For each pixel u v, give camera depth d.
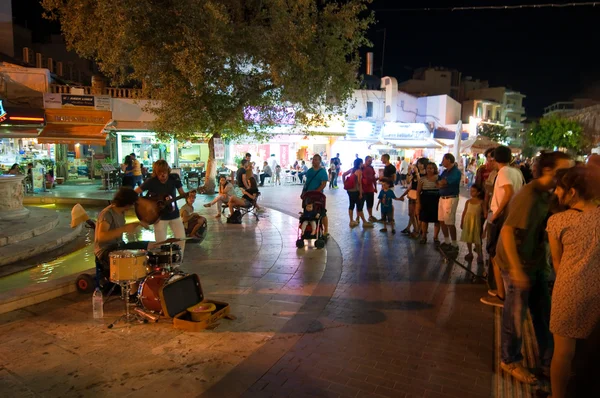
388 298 5.61
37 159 22.39
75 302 5.34
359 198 10.74
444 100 39.12
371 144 29.77
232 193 11.77
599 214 2.81
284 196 18.27
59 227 10.01
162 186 6.31
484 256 7.93
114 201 5.24
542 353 3.78
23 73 19.95
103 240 5.05
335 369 3.77
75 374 3.66
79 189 19.48
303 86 15.62
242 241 9.00
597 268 2.80
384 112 35.53
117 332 4.48
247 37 14.45
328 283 6.16
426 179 8.71
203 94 15.30
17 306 5.11
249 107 17.11
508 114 63.00
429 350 4.16
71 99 20.36
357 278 6.49
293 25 13.97
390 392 3.42
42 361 3.88
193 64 12.59
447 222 8.00
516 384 3.57
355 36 16.36
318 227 8.52
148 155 24.95
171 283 4.75
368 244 8.86
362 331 4.57
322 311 5.12
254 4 15.23
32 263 7.70
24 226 9.20
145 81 14.75
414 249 8.42
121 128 21.33
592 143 39.75
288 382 3.55
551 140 48.31
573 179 2.95
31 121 19.42
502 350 3.78
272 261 7.37
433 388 3.49
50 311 5.05
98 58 13.95
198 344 4.23
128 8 11.73
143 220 5.76
